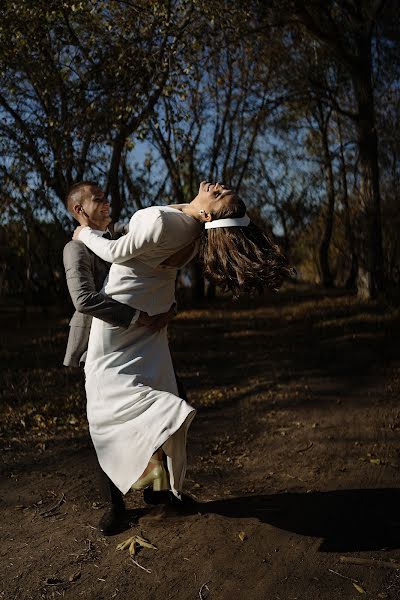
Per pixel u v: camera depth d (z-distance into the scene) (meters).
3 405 6.13
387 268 18.47
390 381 6.97
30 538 3.39
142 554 3.18
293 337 10.42
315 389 6.78
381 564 3.03
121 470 3.07
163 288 3.19
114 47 8.95
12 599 2.80
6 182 10.69
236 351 9.44
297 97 16.08
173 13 8.58
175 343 10.28
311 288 25.05
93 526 3.53
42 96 9.77
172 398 3.03
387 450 4.73
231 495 3.93
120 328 3.14
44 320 14.46
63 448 4.94
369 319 11.71
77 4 7.91
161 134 14.02
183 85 8.74
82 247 3.25
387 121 15.80
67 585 2.91
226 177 18.39
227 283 2.97
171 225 2.91
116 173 10.68
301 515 3.60
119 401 3.08
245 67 15.59
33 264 14.61
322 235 26.28
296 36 14.80
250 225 3.00
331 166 20.97
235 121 17.80
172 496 3.59
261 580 2.93
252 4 10.40
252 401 6.40
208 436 5.25
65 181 10.59
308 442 5.01
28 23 8.26
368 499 3.82
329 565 3.05
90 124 9.45
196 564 3.08
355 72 14.89
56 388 6.92
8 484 4.20
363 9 14.39
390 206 17.84
